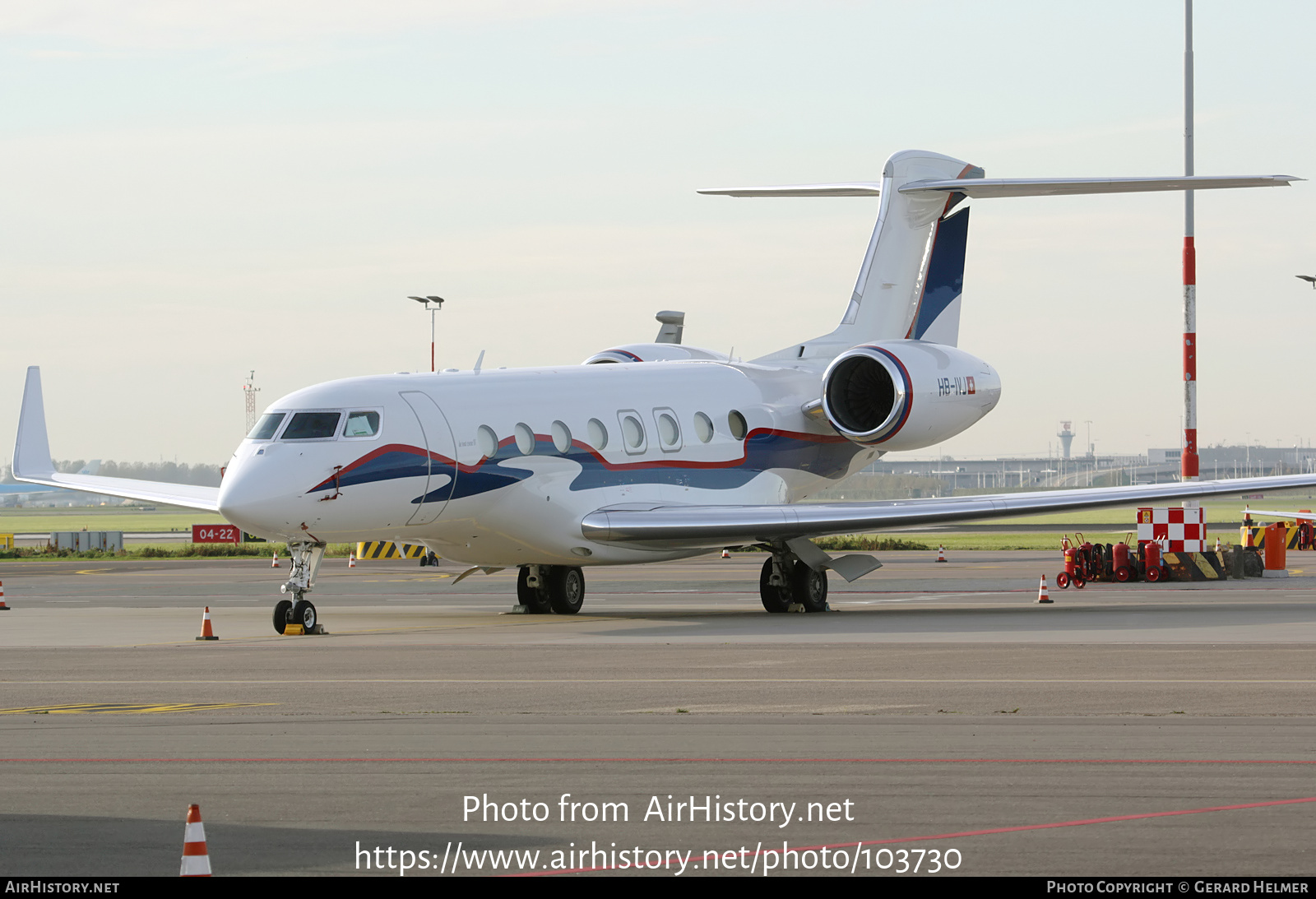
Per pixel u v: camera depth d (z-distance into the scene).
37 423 69.62
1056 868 18.58
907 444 66.06
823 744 27.61
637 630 53.75
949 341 75.69
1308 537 131.12
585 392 62.72
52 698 35.41
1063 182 65.81
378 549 132.50
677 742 27.94
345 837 20.53
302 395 55.41
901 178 72.75
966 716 30.97
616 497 62.19
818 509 60.44
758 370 70.56
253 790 23.70
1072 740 27.73
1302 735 28.17
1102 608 62.66
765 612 63.50
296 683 38.03
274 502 52.25
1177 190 63.62
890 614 60.72
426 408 56.72
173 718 31.69
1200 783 23.61
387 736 28.94
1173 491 60.22
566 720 30.97
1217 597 69.88
